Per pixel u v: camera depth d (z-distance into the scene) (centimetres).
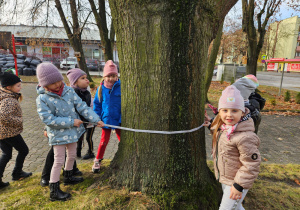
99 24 1295
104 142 297
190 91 205
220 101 187
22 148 294
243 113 188
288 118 786
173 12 186
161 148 210
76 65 2373
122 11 199
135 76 207
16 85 280
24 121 664
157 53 195
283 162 419
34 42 1359
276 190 274
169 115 205
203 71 215
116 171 233
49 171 261
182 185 213
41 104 225
